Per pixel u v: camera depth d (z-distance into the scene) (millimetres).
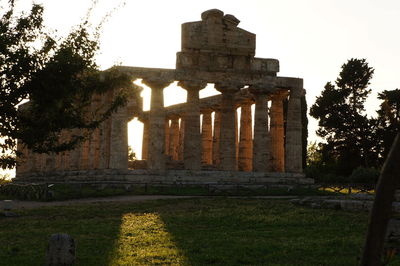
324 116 95062
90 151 59594
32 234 23125
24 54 19266
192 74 58031
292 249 18594
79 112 21578
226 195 46375
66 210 32938
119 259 16641
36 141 20250
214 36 59438
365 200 32344
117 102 22969
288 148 61156
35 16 20297
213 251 18219
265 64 61031
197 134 57562
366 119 90750
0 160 20375
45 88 19359
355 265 15633
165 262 16203
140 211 32719
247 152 66625
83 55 20797
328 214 29266
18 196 47250
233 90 59562
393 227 18844
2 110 19562
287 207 33812
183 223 27047
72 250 15391
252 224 26312
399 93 86500
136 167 69500
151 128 56562
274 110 64375
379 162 87062
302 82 62469
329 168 90938
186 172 56312
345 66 97250
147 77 56562
